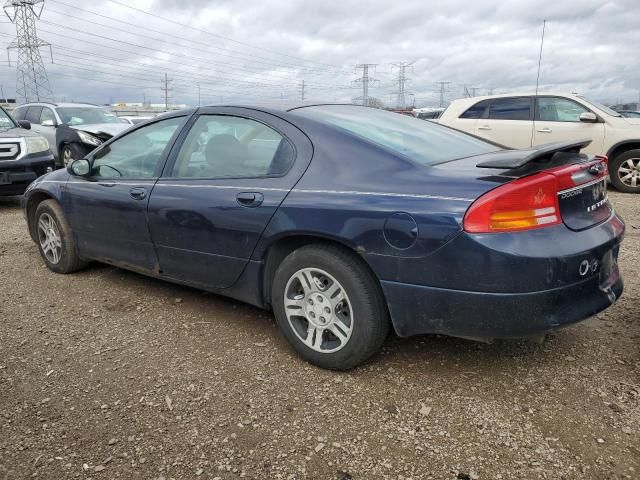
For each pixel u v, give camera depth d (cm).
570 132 925
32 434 256
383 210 269
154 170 388
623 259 503
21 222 737
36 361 325
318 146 310
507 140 977
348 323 294
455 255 252
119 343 347
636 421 253
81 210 438
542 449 237
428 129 371
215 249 344
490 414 263
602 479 218
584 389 281
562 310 257
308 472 228
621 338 336
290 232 300
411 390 285
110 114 1374
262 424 261
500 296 248
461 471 226
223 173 346
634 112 1188
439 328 268
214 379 302
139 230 391
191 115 382
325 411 269
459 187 259
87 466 234
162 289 442
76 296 431
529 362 310
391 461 233
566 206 264
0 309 407
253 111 347
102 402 281
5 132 843
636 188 902
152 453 241
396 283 271
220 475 227
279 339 349
